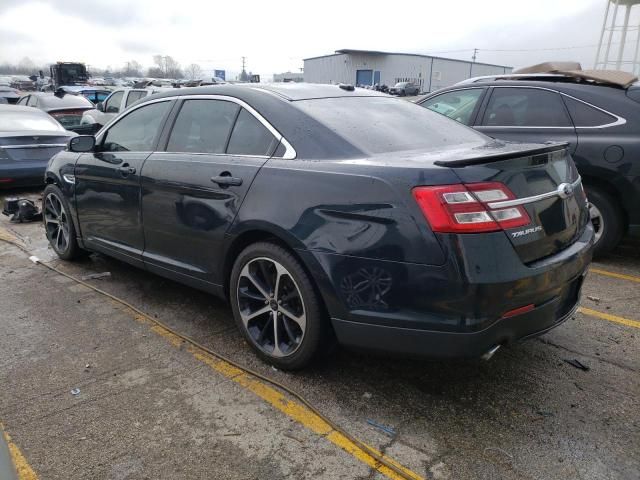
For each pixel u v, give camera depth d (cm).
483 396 298
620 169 482
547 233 271
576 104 511
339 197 276
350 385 310
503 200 252
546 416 280
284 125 323
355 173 275
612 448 255
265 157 323
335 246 275
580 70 570
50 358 342
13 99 2158
